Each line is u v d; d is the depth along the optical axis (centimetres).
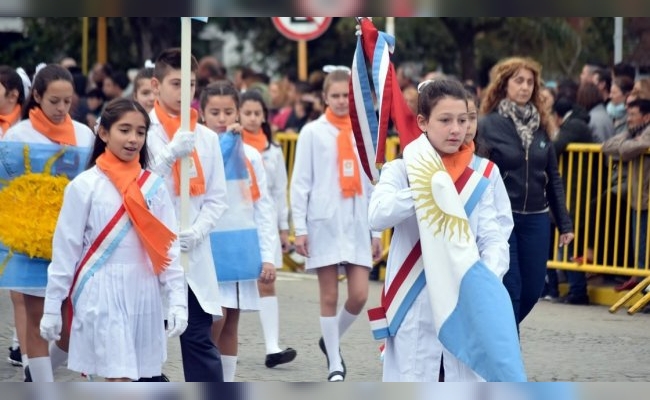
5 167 897
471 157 679
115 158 749
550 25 2600
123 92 2064
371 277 1630
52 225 884
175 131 859
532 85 1002
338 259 1005
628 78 1434
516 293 963
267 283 1039
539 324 1272
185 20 816
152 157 849
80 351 742
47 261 887
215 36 3069
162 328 755
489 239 661
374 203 655
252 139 1198
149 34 2655
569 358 1095
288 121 1898
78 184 742
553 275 1432
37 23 2780
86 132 927
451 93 659
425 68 2866
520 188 978
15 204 887
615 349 1139
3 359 1095
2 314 1328
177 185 839
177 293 749
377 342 1177
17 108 1051
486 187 666
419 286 656
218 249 900
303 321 1298
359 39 764
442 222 640
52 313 741
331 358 1002
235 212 913
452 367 645
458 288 634
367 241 1018
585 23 2619
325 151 1019
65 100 908
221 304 898
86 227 746
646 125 1342
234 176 917
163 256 742
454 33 2625
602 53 2633
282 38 2923
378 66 714
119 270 740
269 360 1062
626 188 1362
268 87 2183
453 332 635
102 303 735
